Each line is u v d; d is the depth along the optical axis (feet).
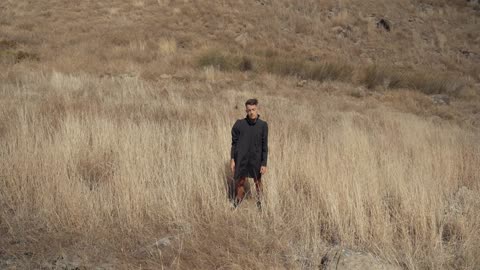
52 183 15.83
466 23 99.50
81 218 13.85
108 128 23.53
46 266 11.57
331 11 95.55
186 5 90.27
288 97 49.80
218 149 21.61
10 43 65.98
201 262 11.91
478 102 61.21
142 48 68.85
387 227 14.07
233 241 13.15
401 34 89.71
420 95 60.13
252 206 16.29
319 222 14.93
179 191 16.16
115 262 11.97
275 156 20.70
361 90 59.52
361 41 85.66
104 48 67.92
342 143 25.21
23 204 14.62
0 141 20.99
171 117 31.32
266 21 86.12
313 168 18.79
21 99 34.12
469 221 14.97
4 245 12.48
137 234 13.51
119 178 16.94
